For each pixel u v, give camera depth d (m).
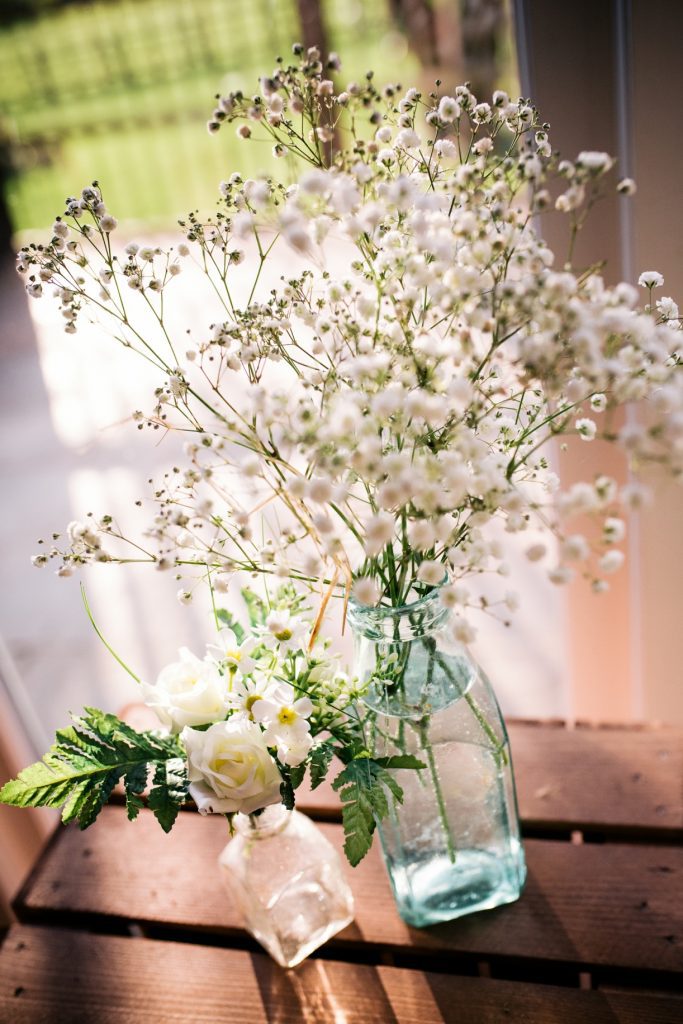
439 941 0.77
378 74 3.62
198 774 0.63
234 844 0.77
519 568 2.02
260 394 0.51
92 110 4.59
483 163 0.53
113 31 4.46
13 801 0.66
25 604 2.22
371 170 0.55
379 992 0.74
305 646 0.68
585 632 1.21
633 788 0.89
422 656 0.66
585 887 0.80
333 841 0.89
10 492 2.63
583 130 0.88
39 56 4.61
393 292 0.53
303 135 0.58
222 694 0.66
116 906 0.85
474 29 3.12
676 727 0.96
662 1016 0.69
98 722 0.71
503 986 0.73
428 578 0.53
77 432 2.87
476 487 0.51
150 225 4.22
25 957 0.82
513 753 0.96
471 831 0.74
